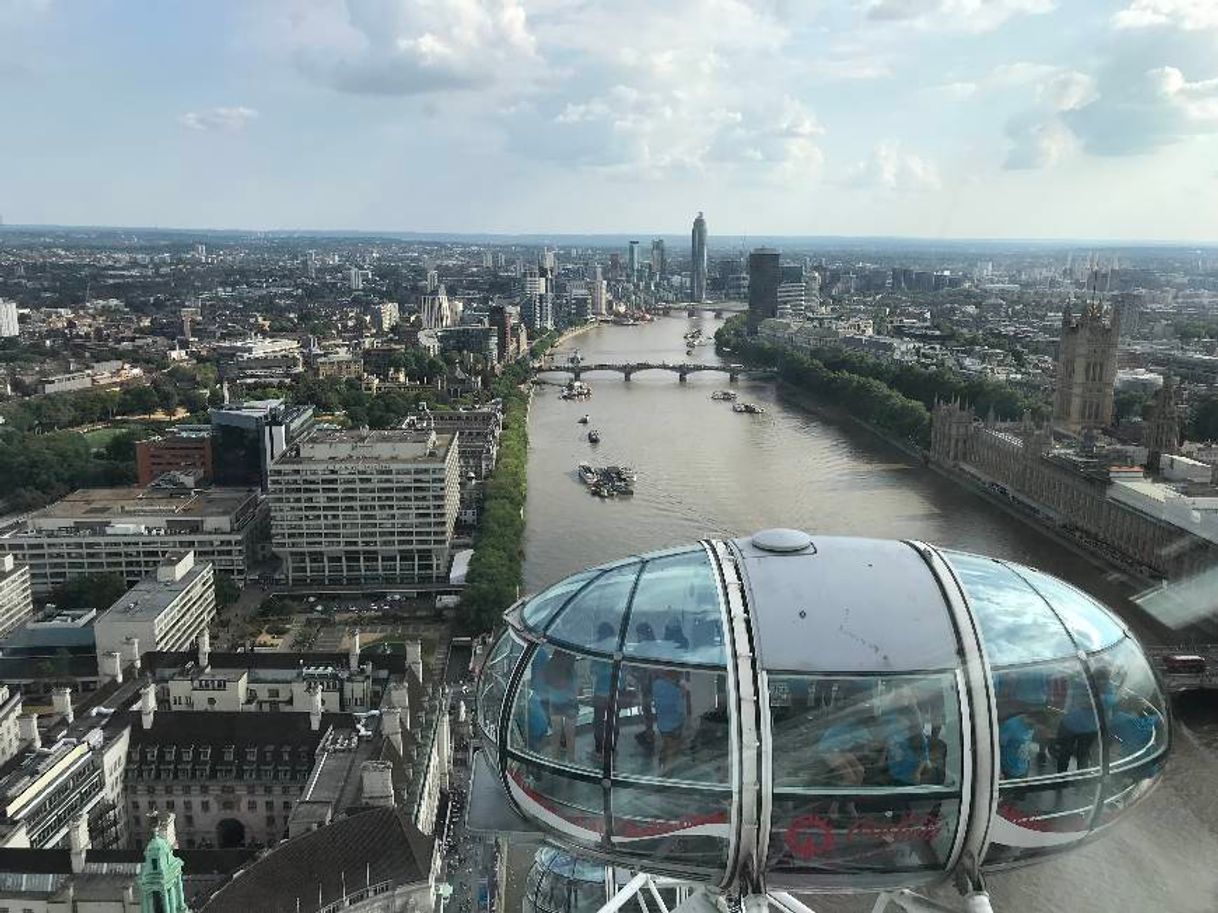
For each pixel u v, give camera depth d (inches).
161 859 4252.0
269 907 5521.7
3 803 6811.0
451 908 6732.3
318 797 6815.9
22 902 5856.3
